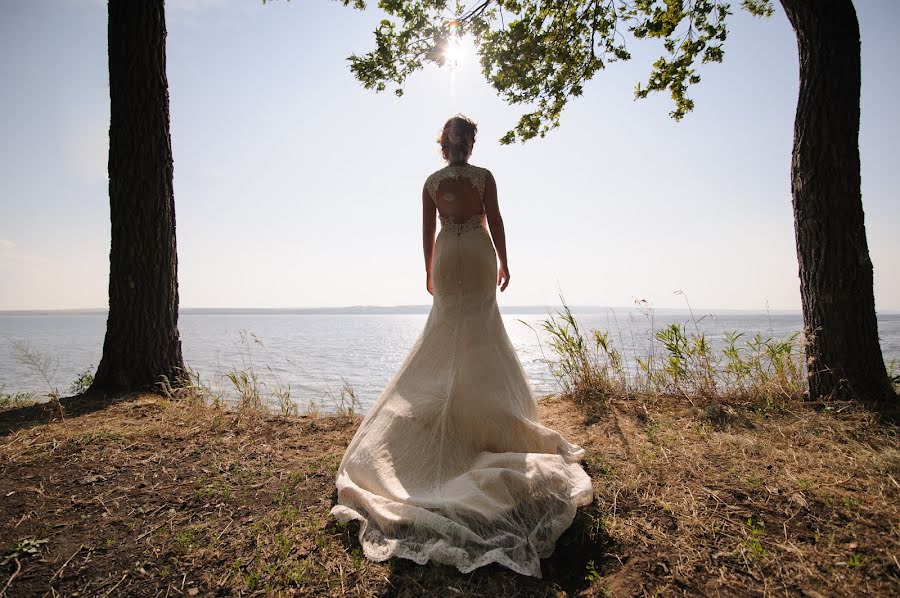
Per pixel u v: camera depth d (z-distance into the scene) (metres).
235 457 3.63
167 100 5.74
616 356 5.59
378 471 2.77
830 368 4.48
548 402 5.42
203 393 5.28
